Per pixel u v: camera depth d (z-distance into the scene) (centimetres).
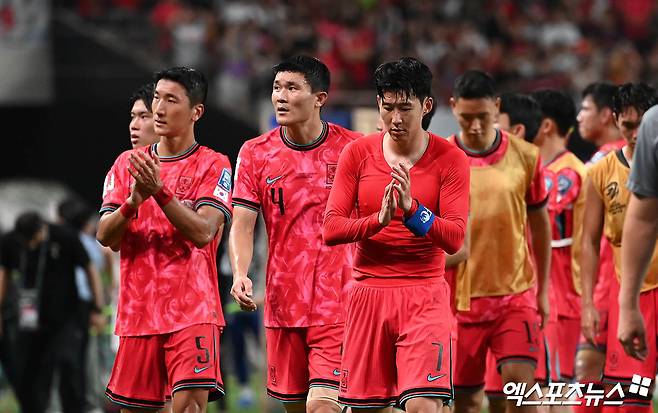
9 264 3722
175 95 2261
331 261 2334
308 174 2339
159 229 2253
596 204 2572
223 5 8462
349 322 2158
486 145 2558
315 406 2273
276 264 2358
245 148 2380
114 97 7956
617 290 2519
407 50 8162
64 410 3669
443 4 8625
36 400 3622
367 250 2125
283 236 2352
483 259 2536
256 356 4997
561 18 8694
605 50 8362
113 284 4306
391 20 8462
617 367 2500
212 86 7706
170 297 2250
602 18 8762
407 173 1986
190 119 2288
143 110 2481
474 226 2534
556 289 2944
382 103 2066
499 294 2539
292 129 2336
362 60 7962
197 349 2239
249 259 2320
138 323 2259
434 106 2338
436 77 7950
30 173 8056
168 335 2252
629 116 2448
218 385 2270
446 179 2091
